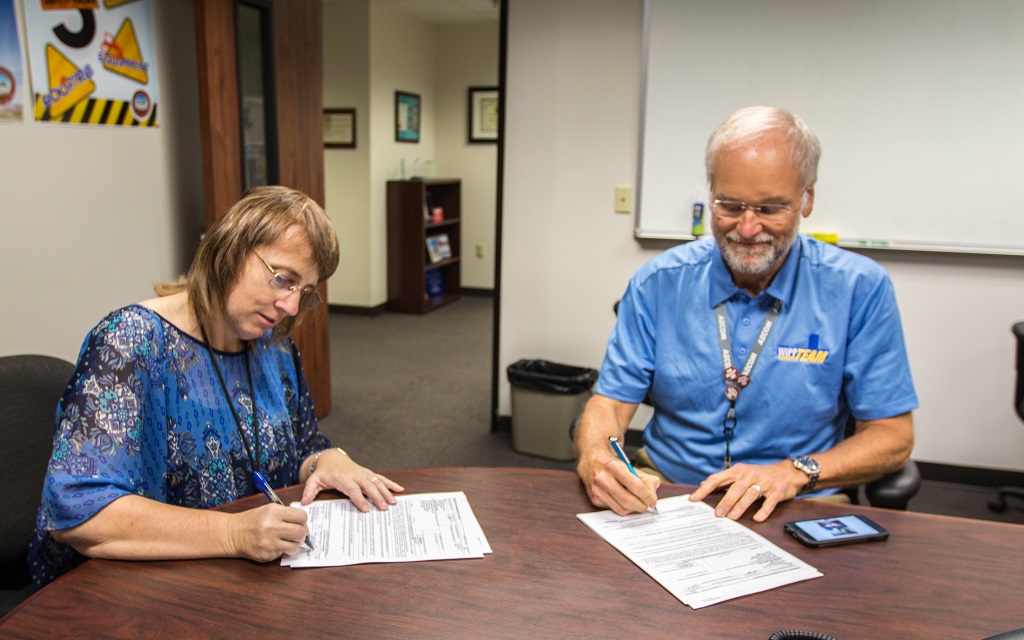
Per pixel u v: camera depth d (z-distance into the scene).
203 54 2.47
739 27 2.80
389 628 0.85
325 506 1.16
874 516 1.17
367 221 5.82
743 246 1.35
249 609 0.88
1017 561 1.03
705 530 1.11
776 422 1.45
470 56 6.48
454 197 6.66
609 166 3.08
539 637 0.84
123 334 1.08
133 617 0.86
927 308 2.80
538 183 3.18
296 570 0.97
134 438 1.05
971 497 2.76
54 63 2.11
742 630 0.86
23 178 2.05
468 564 1.00
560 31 3.03
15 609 0.87
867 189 2.78
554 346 3.31
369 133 5.65
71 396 1.03
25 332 2.09
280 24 2.95
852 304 1.44
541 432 3.11
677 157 2.96
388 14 5.73
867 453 1.32
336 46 5.57
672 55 2.89
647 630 0.85
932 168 2.71
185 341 1.16
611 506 1.16
